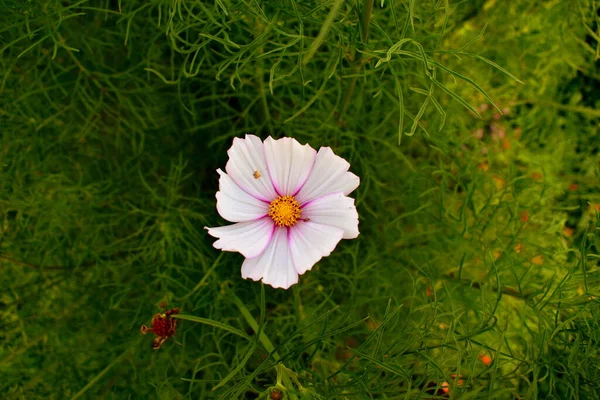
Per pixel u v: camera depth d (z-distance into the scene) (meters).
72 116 0.58
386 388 0.48
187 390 0.56
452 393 0.46
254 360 0.56
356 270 0.57
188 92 0.58
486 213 0.60
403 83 0.60
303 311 0.58
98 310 0.59
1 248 0.58
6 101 0.57
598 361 0.48
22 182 0.58
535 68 0.67
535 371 0.49
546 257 0.57
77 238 0.59
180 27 0.52
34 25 0.56
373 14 0.55
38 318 0.59
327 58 0.58
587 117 0.68
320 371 0.56
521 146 0.67
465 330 0.50
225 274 0.58
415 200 0.61
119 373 0.57
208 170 0.62
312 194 0.47
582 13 0.61
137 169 0.61
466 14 0.64
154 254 0.57
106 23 0.58
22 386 0.57
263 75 0.59
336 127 0.57
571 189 0.68
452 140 0.61
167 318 0.52
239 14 0.49
